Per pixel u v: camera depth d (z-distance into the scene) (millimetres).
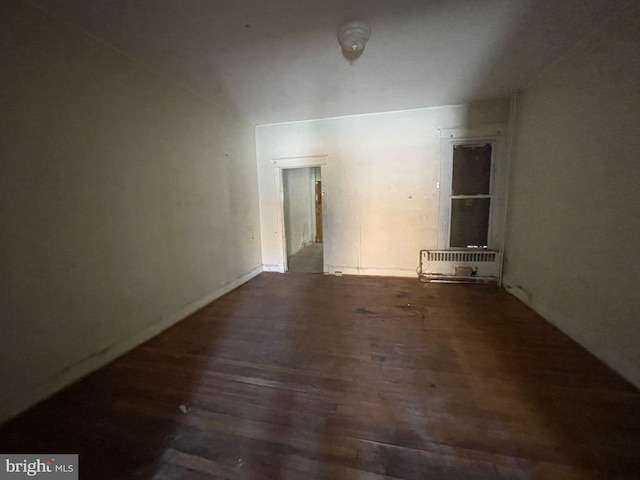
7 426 1443
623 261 1736
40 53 1608
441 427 1385
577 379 1722
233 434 1374
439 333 2367
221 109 3449
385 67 2441
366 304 3074
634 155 1657
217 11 1656
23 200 1541
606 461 1174
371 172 3953
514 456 1211
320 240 7434
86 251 1884
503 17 1774
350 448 1277
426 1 1616
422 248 3916
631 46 1659
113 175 2070
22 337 1544
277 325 2615
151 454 1270
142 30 1837
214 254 3344
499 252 3533
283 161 4293
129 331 2211
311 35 1933
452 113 3516
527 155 2900
